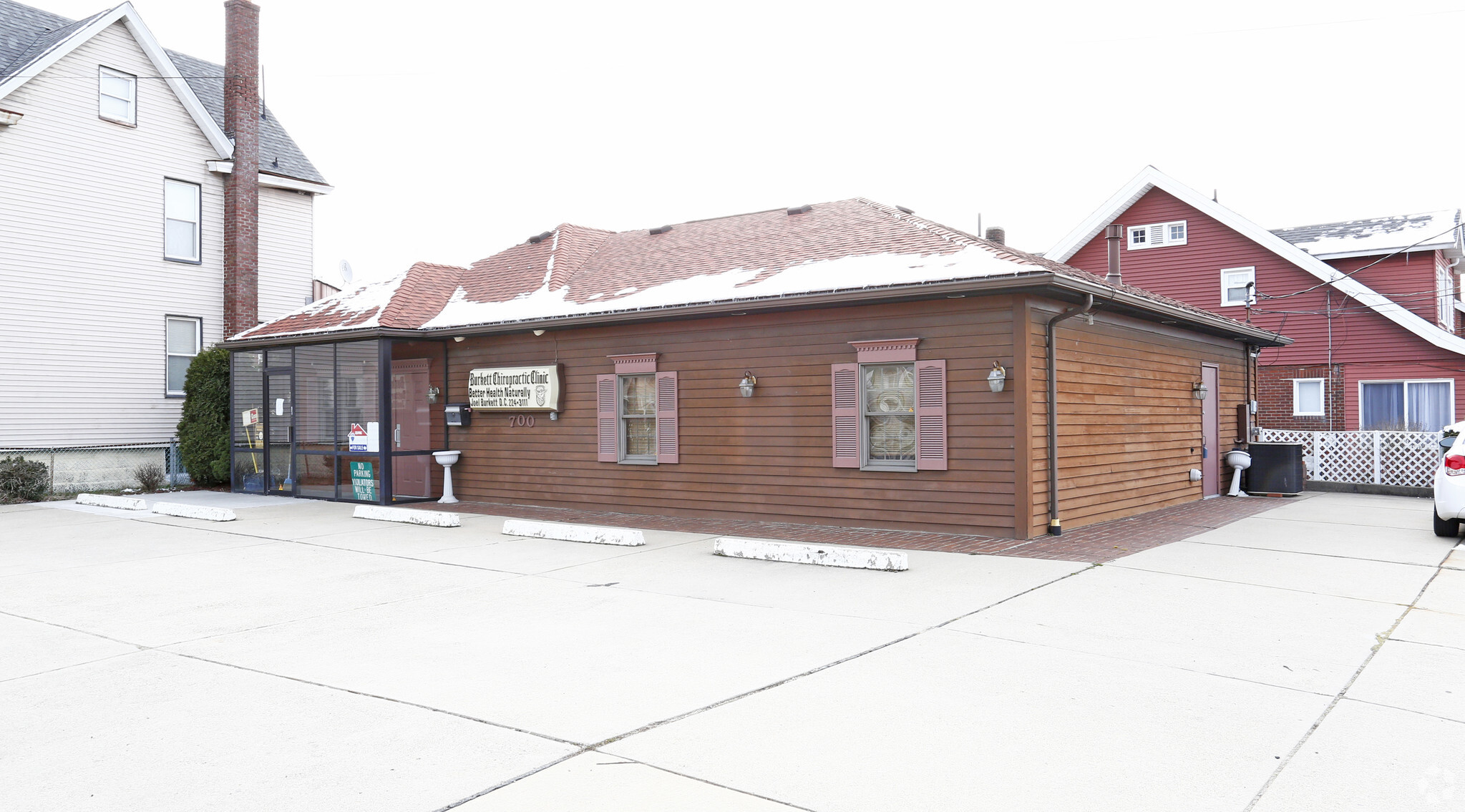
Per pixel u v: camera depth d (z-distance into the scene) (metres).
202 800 4.23
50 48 19.17
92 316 20.06
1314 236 26.52
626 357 14.80
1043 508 11.81
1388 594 8.41
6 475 17.45
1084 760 4.62
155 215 21.17
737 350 13.74
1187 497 16.36
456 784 4.38
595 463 15.33
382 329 16.11
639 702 5.56
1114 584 8.86
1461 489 11.39
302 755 4.75
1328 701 5.48
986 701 5.52
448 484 16.83
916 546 11.12
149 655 6.74
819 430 12.99
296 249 24.14
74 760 4.72
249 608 8.27
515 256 19.30
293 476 18.19
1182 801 4.14
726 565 10.23
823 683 5.89
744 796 4.23
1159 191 26.61
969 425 11.83
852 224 15.39
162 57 21.08
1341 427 23.73
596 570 9.98
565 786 4.34
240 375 19.36
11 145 18.84
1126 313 13.66
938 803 4.14
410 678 6.11
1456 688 5.73
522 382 15.84
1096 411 13.17
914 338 12.14
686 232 18.11
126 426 20.58
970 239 13.40
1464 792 4.21
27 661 6.60
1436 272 24.34
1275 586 8.77
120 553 11.37
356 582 9.45
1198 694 5.62
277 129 24.77
